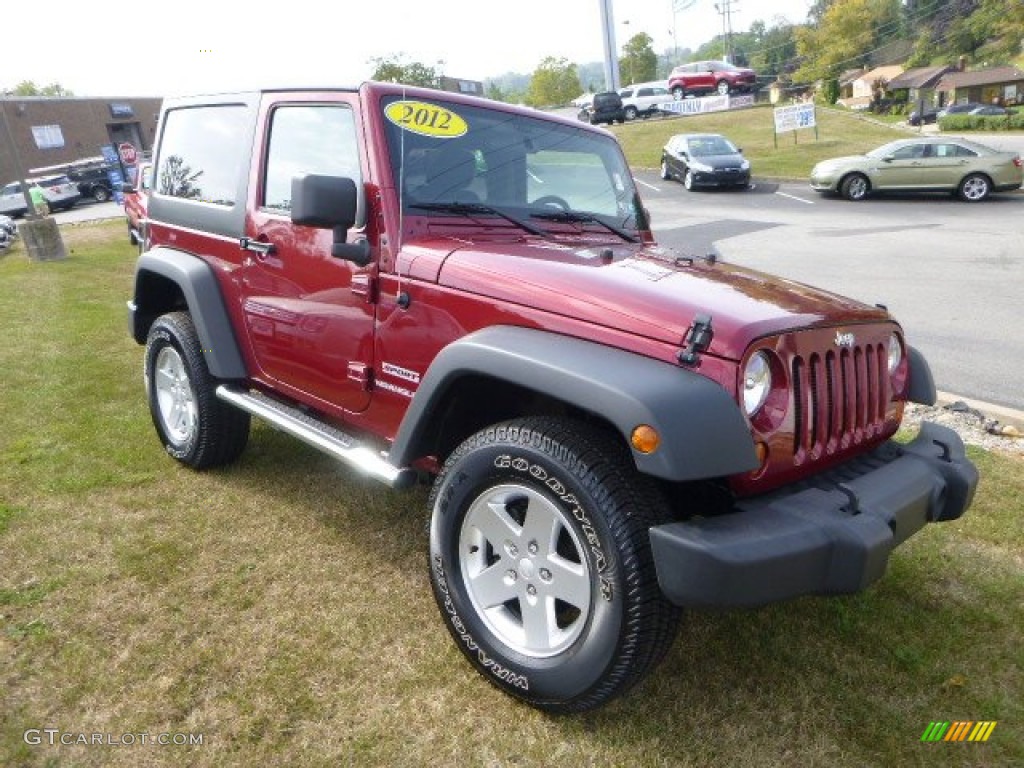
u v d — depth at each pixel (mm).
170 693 2545
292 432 3395
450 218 3098
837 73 90000
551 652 2436
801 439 2402
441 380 2621
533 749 2361
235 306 3875
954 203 18734
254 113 3760
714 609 2068
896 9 99312
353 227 3025
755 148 30391
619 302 2404
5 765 2232
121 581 3168
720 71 40781
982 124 38844
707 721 2498
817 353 2459
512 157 3412
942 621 3061
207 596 3090
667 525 2150
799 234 15086
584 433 2389
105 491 3994
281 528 3650
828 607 3141
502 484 2510
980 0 85625
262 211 3611
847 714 2549
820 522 2199
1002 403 5758
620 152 4008
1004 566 3447
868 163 19641
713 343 2225
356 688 2604
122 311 9047
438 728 2439
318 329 3316
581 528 2299
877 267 11398
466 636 2619
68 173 38688
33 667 2639
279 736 2387
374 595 3131
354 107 3154
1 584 3119
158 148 4652
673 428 2082
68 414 5199
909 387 3059
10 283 11438
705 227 16641
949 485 2729
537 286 2564
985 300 9094
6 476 4145
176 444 4320
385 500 3957
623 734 2428
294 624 2926
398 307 2918
